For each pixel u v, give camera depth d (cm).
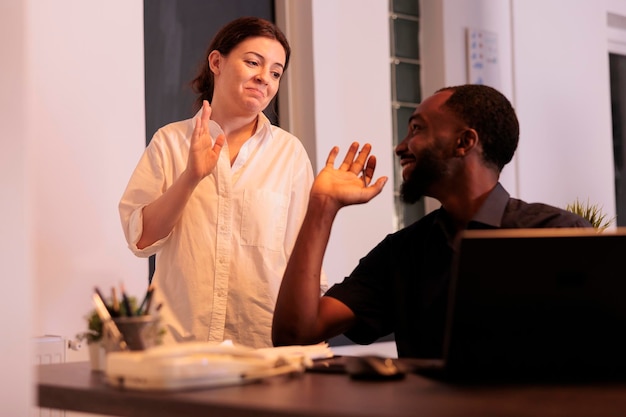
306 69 462
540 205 224
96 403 162
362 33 481
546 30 575
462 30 535
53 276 349
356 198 223
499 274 155
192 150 277
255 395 147
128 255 371
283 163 316
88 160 361
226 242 301
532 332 158
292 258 224
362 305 235
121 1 373
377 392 150
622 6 625
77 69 359
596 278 156
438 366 171
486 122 225
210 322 297
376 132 484
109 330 179
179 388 155
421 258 230
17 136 158
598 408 132
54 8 353
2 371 154
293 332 221
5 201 156
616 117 655
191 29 436
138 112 378
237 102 306
